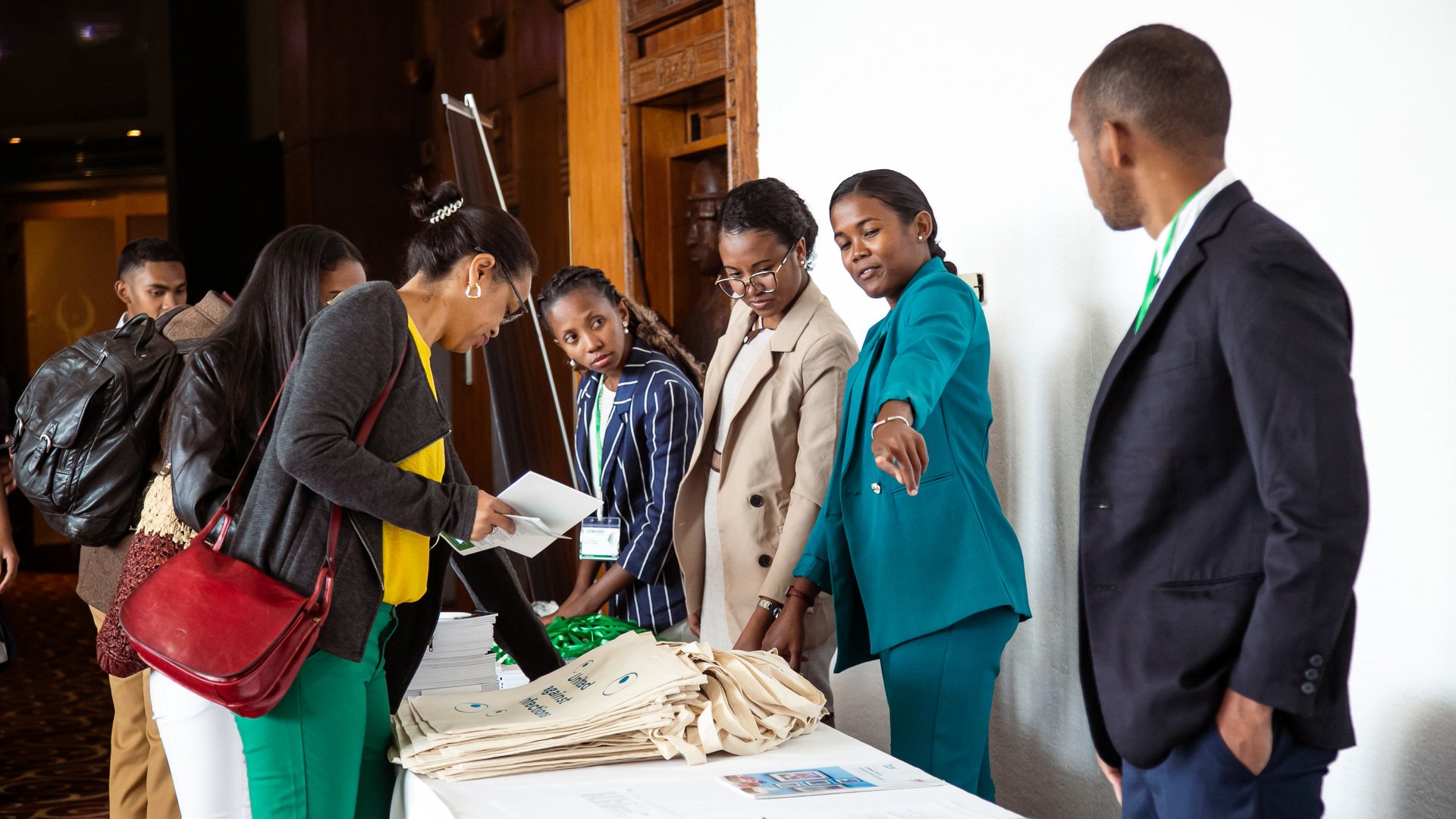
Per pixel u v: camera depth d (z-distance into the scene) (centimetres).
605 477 302
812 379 255
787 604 245
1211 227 138
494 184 426
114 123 980
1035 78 267
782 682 191
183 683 157
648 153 487
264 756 166
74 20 984
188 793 207
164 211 1058
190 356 196
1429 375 188
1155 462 141
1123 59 145
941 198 302
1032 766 277
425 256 192
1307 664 126
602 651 197
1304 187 207
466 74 735
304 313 196
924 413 188
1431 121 186
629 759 171
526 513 175
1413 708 193
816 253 361
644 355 304
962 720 216
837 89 347
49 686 607
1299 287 128
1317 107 204
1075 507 260
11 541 356
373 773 187
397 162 843
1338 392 126
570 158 541
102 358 256
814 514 248
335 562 166
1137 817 150
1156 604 141
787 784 159
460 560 218
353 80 830
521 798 154
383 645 188
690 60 446
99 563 263
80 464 252
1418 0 187
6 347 1065
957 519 218
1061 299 262
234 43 969
